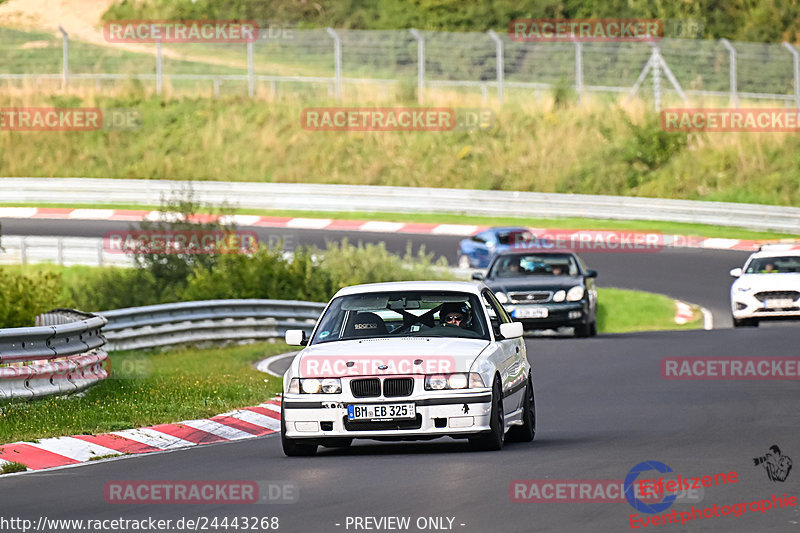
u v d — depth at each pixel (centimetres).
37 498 3472
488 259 13338
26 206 18212
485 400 4138
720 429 4744
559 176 19062
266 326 9881
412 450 4406
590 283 9750
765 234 15800
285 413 4203
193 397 5925
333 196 17588
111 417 5184
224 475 3822
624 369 7325
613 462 3850
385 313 4728
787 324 9938
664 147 19162
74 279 12669
